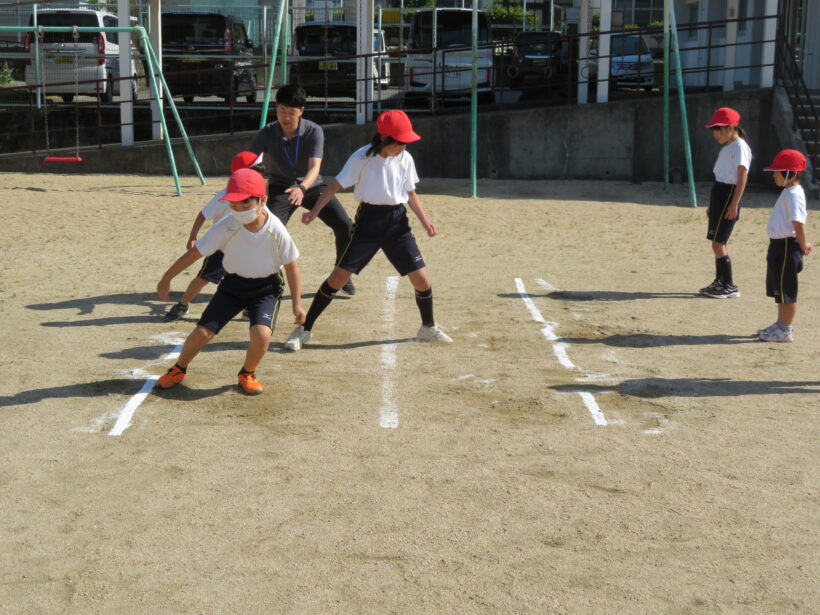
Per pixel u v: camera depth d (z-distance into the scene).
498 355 7.26
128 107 20.06
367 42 20.05
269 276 6.16
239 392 6.24
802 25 22.38
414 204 7.38
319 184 8.71
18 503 4.48
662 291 9.89
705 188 19.17
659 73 24.59
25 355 7.08
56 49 20.34
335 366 6.91
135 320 8.27
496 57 22.55
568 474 4.89
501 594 3.68
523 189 18.86
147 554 3.99
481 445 5.30
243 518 4.34
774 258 7.68
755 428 5.62
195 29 21.58
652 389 6.39
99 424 5.59
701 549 4.07
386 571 3.86
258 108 20.47
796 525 4.31
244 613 3.54
